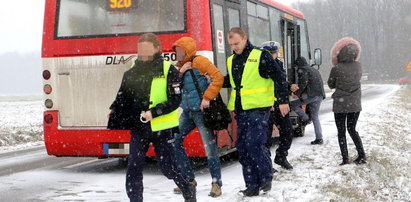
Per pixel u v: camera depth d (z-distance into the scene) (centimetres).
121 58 817
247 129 628
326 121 1719
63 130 840
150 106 525
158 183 756
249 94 621
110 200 653
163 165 544
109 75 823
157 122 527
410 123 1828
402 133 1441
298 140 1221
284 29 1212
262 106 622
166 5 802
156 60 535
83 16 837
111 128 534
